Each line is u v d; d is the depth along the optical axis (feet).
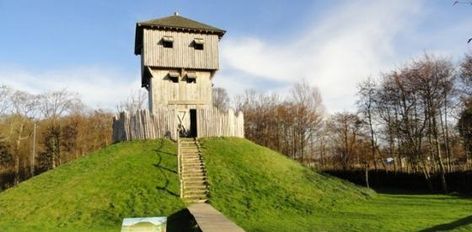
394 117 173.47
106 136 242.37
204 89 127.44
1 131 213.87
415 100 161.07
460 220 65.26
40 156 216.13
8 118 221.46
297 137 244.83
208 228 50.67
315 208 80.38
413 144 160.45
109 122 248.73
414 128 162.30
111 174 92.22
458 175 134.21
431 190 134.51
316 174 106.73
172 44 125.08
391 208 83.05
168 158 100.68
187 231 63.31
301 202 83.20
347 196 92.84
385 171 162.09
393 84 170.71
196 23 131.85
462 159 170.60
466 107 147.43
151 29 123.75
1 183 212.02
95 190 85.15
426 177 138.92
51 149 211.20
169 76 124.06
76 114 241.14
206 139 114.52
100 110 258.78
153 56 122.42
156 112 116.06
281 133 246.47
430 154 159.22
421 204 89.81
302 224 66.74
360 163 191.52
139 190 84.64
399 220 69.05
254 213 75.66
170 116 116.26
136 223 39.88
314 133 245.86
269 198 83.82
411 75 160.86
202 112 117.91
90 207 78.33
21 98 229.45
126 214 74.95
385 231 60.08
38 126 229.45
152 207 77.51
